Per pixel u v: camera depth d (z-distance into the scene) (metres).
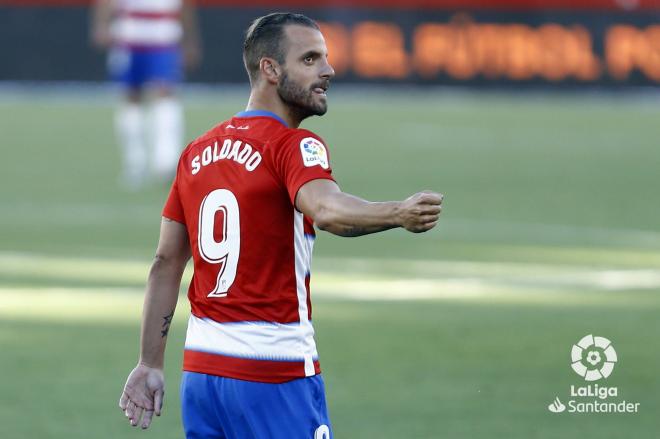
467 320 28.25
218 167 14.02
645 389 22.67
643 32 100.06
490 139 76.62
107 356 24.84
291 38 13.97
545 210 47.81
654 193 53.62
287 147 13.62
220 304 13.87
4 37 92.56
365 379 23.17
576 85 100.19
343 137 76.25
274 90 14.10
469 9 99.00
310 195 13.25
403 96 98.44
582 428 20.25
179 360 24.58
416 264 35.56
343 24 97.00
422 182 56.09
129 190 53.50
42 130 76.56
